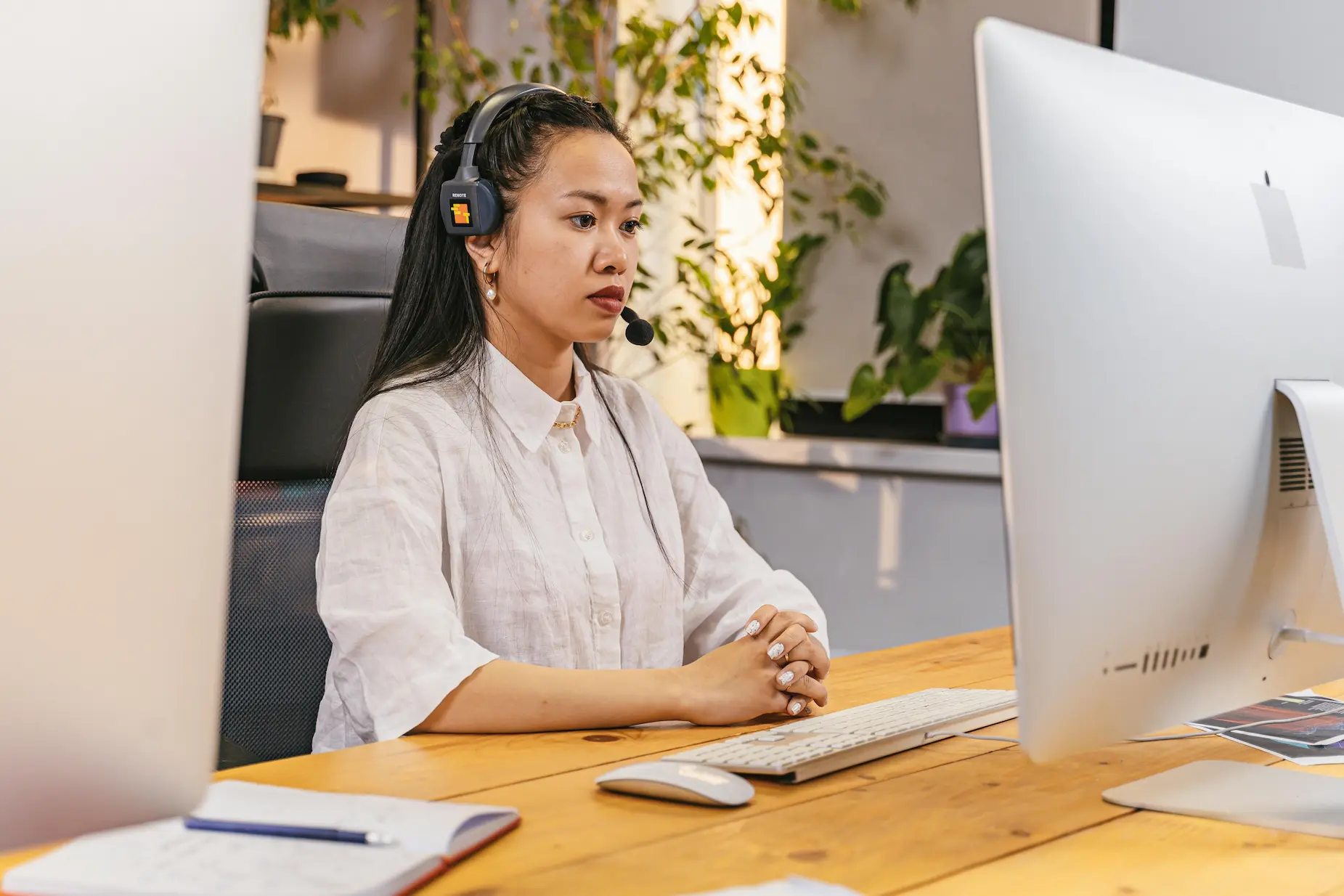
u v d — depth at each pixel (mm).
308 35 3271
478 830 781
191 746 584
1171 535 828
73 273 529
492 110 1404
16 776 551
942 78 3209
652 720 1124
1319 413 888
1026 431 751
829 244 3406
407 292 1424
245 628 1401
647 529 1451
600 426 1460
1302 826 835
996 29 760
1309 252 951
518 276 1366
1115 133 817
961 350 3068
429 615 1143
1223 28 2838
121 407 546
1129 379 800
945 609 2994
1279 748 1049
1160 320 821
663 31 3096
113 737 565
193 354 561
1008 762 1003
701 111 3482
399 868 698
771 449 3197
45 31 515
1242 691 922
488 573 1309
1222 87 936
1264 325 898
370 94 3395
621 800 891
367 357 1498
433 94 3324
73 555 544
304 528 1448
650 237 3451
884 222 3318
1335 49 2701
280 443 1446
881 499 3074
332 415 1472
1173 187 847
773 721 1157
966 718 1103
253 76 566
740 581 1495
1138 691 830
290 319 1455
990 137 748
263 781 931
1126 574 802
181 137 547
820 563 3176
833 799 896
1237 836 829
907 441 3361
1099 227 792
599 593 1357
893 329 3092
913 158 3266
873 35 3305
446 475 1294
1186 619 854
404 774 956
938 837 817
